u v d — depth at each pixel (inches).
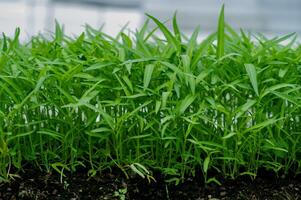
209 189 41.4
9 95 39.9
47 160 41.9
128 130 39.9
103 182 41.3
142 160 41.3
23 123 40.6
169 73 39.9
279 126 40.1
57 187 40.9
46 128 41.0
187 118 39.0
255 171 41.9
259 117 40.2
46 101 40.4
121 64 39.1
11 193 40.6
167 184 41.6
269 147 40.1
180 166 41.2
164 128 38.6
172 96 40.6
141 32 43.1
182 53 41.9
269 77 41.1
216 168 41.8
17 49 41.5
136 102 40.5
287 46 42.6
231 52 41.9
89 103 39.8
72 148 40.4
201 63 41.2
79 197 40.5
